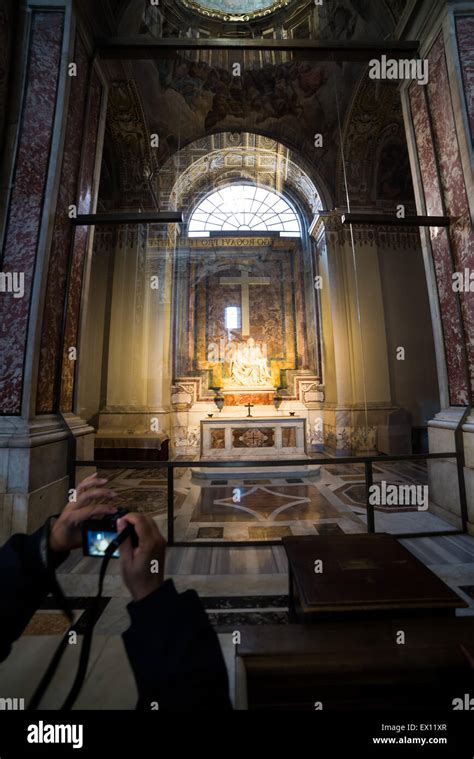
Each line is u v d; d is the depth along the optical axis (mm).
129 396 8508
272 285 10516
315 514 4219
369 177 9156
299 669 1009
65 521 718
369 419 8492
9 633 628
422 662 1025
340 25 6688
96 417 8484
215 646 587
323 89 8055
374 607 1390
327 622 1385
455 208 3879
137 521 693
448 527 3699
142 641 580
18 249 3404
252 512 4332
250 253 10625
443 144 4035
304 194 10469
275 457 6801
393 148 8789
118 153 8594
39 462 3143
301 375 9891
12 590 646
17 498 2953
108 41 4277
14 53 3721
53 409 3627
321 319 9664
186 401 9703
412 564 1732
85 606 2260
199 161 9867
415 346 8969
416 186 4480
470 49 3812
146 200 9055
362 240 9125
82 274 4180
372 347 8797
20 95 3650
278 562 2953
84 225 4160
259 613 2205
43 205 3475
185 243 10398
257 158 10023
